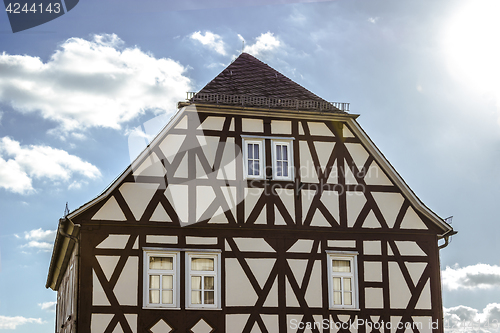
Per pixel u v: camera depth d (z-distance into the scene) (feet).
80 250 53.01
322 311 56.70
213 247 55.93
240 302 55.21
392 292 58.75
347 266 58.80
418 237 60.80
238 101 59.98
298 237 58.08
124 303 52.60
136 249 54.03
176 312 53.47
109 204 54.49
